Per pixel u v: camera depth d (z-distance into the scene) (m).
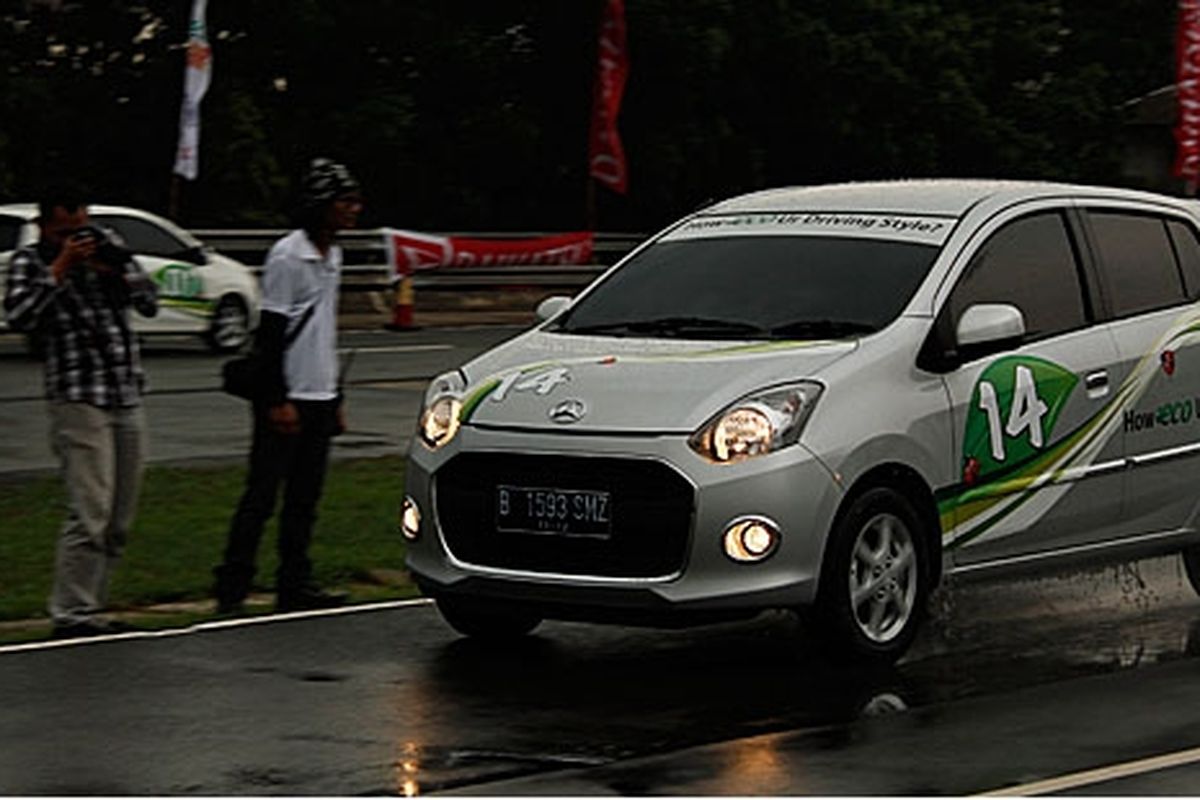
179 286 42.69
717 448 14.66
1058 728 13.52
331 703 14.30
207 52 51.16
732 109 69.94
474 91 66.88
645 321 16.53
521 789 11.97
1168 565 20.31
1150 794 11.83
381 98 63.78
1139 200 18.00
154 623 17.38
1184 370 17.56
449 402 15.67
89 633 16.69
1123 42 81.81
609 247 60.97
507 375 15.68
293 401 17.78
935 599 18.56
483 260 56.09
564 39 67.38
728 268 16.81
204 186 61.28
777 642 16.59
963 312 16.16
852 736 13.31
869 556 15.30
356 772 12.41
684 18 65.81
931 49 71.62
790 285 16.41
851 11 70.50
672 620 14.81
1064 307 16.91
